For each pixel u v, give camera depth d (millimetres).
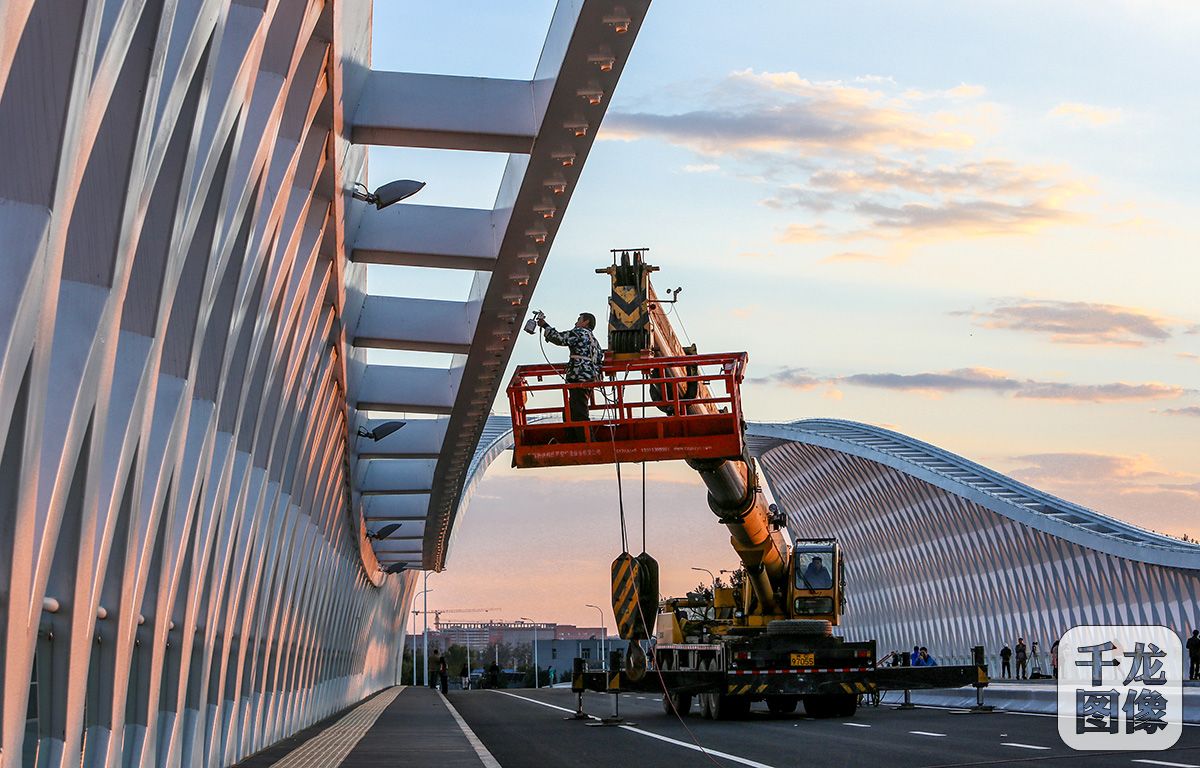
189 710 16047
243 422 17797
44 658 9531
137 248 10039
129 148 8391
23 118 7078
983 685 31984
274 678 25969
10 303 6969
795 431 94062
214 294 12477
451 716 36406
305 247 19656
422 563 76125
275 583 24438
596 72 17297
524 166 20891
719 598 36344
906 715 31828
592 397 21719
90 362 8633
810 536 122875
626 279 22625
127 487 10664
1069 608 83188
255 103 13391
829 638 31125
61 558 9328
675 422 21500
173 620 14445
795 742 22719
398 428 37156
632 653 30250
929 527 97625
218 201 11656
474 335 29312
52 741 9672
